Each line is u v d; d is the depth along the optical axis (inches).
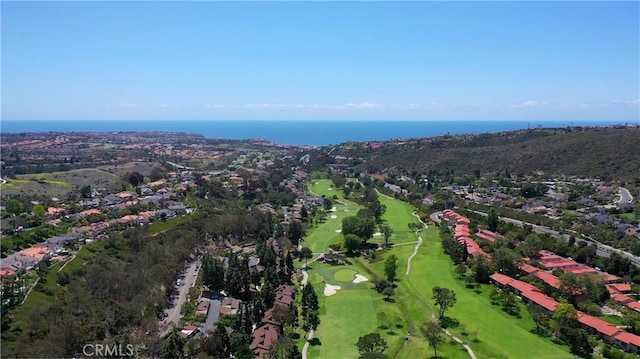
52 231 7313.0
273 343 4360.2
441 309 5118.1
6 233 7022.6
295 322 5064.0
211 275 5772.6
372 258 7303.2
